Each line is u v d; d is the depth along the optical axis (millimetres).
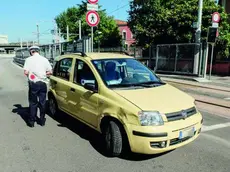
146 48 22688
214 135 5430
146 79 5109
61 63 6305
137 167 3971
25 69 5699
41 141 5020
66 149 4645
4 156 4348
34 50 5797
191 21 19328
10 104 8250
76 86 5352
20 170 3871
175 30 20203
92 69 4957
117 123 4184
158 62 19297
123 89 4516
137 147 3863
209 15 18969
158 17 20922
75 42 16375
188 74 16250
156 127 3754
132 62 5461
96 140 5086
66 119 6531
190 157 4340
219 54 19250
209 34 14039
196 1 19781
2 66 30812
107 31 46969
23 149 4637
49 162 4133
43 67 5797
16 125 6023
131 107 3941
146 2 23203
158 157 4320
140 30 22734
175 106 4023
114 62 5180
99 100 4527
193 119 4121
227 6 21781
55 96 6305
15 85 12805
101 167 3963
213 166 4035
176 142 3932
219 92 10742
